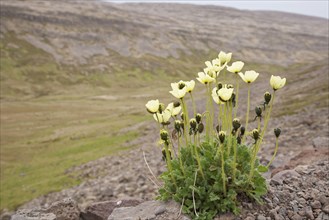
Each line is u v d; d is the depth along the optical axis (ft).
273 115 124.67
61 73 586.45
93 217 29.66
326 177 24.26
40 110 341.21
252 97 211.41
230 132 19.53
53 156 166.71
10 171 145.79
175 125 19.90
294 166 34.30
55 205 30.17
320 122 85.46
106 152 153.99
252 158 19.10
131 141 168.86
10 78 522.06
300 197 21.13
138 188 68.85
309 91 173.68
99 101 426.51
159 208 20.30
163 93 510.17
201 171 19.25
